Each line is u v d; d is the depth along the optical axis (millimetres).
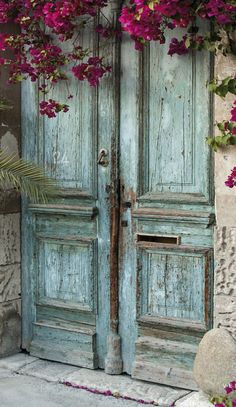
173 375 4457
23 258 5129
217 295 4160
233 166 4074
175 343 4492
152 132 4543
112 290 4695
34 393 4441
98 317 4789
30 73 4730
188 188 4426
